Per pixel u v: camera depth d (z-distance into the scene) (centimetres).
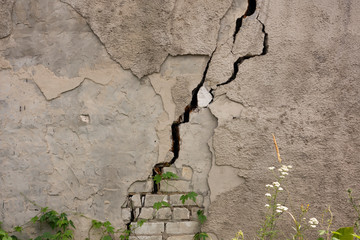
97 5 246
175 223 257
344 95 252
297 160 253
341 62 251
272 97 252
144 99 252
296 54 251
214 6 249
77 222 254
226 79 252
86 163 253
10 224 253
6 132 251
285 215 254
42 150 252
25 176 252
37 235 254
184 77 252
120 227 254
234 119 252
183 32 249
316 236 253
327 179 254
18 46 248
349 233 214
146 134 254
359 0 251
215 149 253
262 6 249
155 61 250
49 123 251
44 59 249
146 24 248
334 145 253
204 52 250
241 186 254
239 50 251
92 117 252
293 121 252
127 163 254
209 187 254
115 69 250
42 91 250
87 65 249
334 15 250
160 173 256
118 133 253
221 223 254
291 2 250
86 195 254
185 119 254
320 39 251
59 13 247
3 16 246
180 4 248
